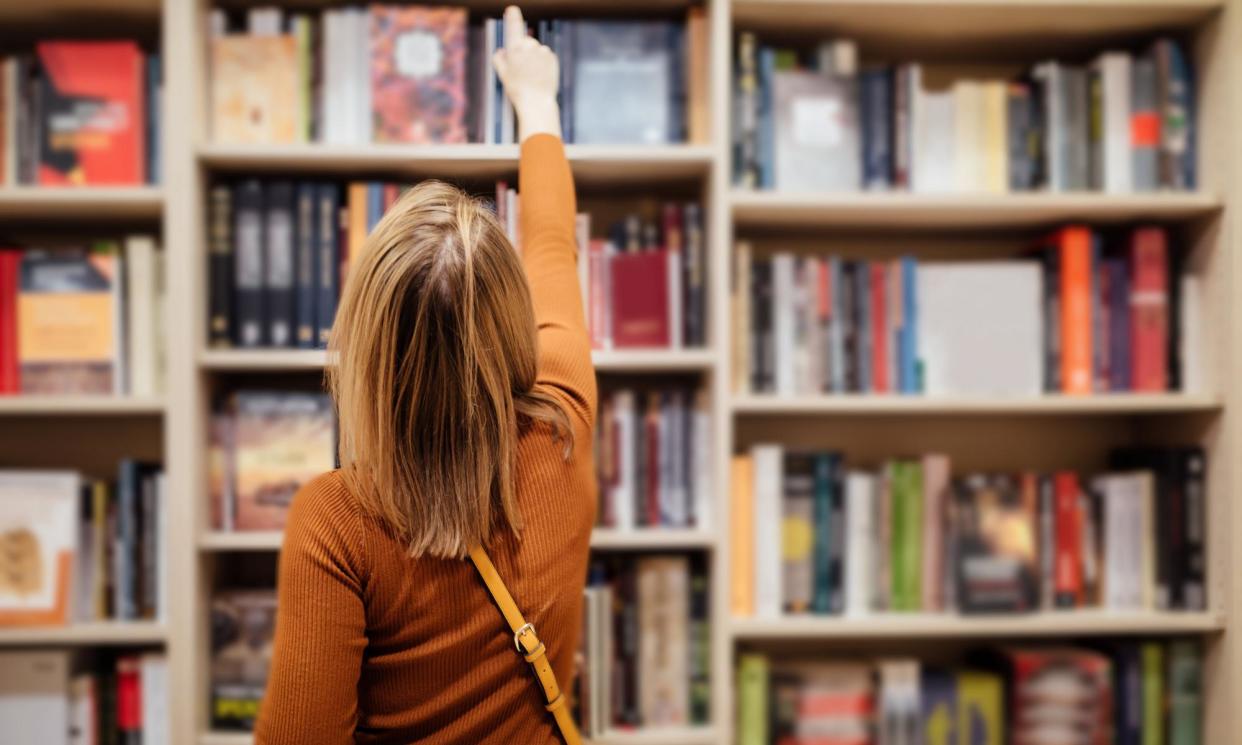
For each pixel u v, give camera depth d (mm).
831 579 1666
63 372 1579
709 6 1604
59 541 1559
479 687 782
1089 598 1700
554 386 859
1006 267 1702
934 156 1696
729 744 1579
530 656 776
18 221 1751
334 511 748
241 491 1571
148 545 1582
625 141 1604
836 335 1678
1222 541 1621
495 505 778
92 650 1652
